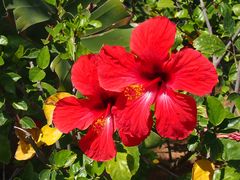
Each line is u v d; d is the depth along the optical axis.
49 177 0.44
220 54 0.44
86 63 0.39
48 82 0.56
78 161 0.46
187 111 0.35
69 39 0.48
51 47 0.53
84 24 0.50
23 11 0.56
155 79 0.37
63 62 0.52
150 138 0.46
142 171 0.51
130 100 0.37
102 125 0.39
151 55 0.37
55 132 0.45
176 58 0.35
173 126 0.35
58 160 0.44
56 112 0.40
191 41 0.56
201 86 0.34
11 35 0.58
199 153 0.44
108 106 0.39
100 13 0.60
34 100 0.49
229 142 0.40
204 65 0.34
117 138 0.44
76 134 0.47
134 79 0.38
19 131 0.48
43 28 0.60
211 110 0.39
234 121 0.40
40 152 0.47
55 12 0.59
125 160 0.42
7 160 0.49
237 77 0.47
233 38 0.47
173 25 0.35
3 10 0.58
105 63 0.37
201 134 0.41
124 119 0.37
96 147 0.39
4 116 0.46
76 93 0.46
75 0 0.62
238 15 0.53
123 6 0.61
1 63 0.45
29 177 0.48
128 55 0.37
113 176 0.42
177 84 0.36
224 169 0.41
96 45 0.58
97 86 0.39
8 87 0.45
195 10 0.57
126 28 0.61
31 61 0.52
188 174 0.45
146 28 0.36
